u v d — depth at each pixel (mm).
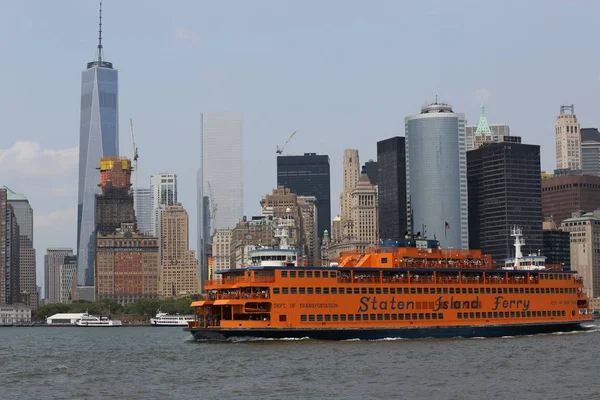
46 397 187625
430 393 185375
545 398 178500
